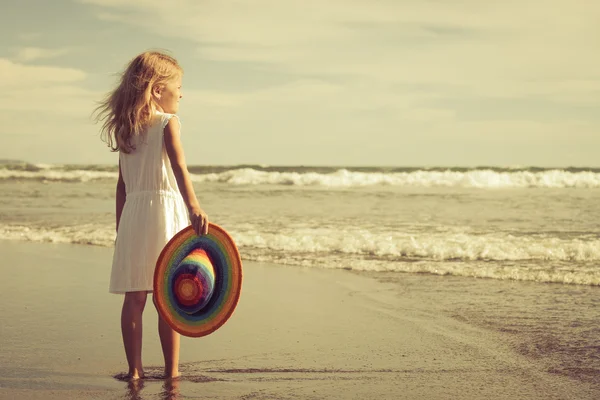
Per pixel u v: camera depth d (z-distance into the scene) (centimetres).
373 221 1143
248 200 1706
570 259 720
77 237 953
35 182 2944
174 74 313
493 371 329
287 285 597
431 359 352
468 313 471
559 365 340
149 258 298
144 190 302
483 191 2158
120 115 303
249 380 312
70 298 520
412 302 514
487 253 757
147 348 375
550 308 484
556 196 1852
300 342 391
